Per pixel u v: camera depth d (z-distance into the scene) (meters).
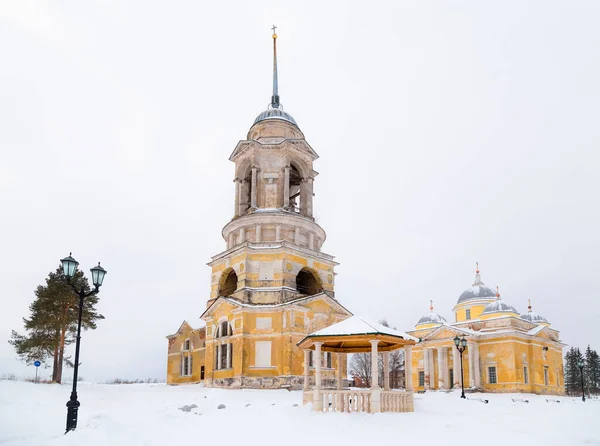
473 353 71.62
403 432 20.36
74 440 18.09
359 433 20.09
